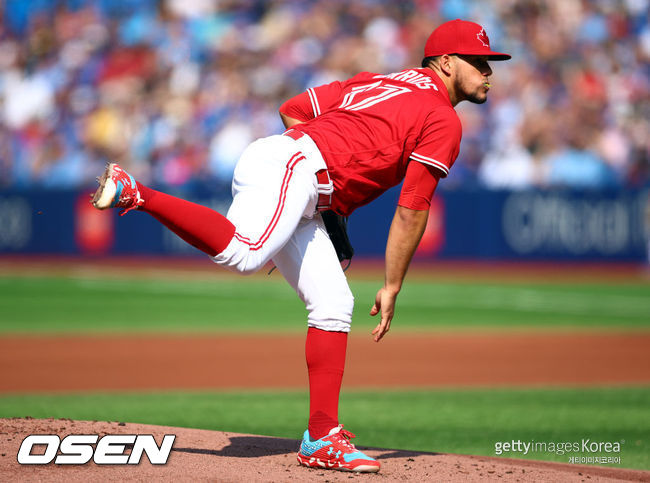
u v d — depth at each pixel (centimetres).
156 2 8588
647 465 1619
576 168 7700
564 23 8412
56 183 7856
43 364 2961
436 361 3144
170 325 4091
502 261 7088
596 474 1440
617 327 4209
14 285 5931
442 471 1297
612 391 2562
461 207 7100
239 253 1187
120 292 5638
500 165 7631
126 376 2736
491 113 7806
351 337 3778
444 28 1347
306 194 1241
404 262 1276
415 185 1254
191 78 8188
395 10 8519
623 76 8306
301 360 3100
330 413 1278
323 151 1266
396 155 1262
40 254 7281
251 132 7888
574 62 8231
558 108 7950
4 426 1456
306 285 1288
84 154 7906
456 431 1947
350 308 1302
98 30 8531
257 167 1237
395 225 1271
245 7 8600
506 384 2681
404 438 1858
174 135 7875
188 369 2889
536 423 2058
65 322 4172
